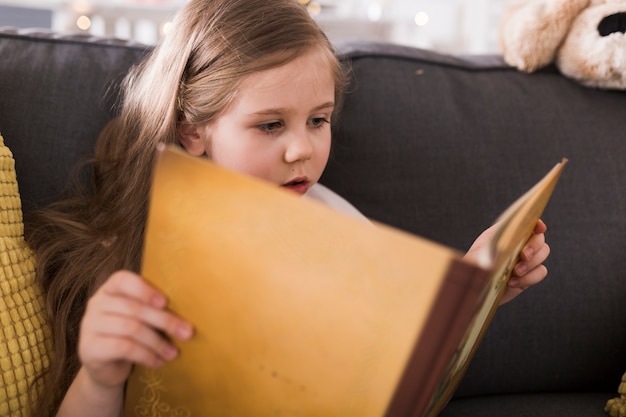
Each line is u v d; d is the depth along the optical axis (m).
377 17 2.67
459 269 0.48
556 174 0.65
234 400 0.59
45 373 0.81
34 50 0.98
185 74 0.87
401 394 0.53
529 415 0.91
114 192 0.91
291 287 0.53
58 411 0.74
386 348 0.52
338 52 1.05
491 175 1.02
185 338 0.57
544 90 1.08
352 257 0.51
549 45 1.08
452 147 1.03
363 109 1.02
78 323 0.86
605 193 1.02
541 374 1.00
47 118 0.94
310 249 0.52
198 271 0.56
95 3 2.29
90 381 0.69
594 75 1.06
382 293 0.51
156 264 0.58
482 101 1.06
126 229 0.88
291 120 0.82
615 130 1.05
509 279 0.81
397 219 1.00
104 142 0.93
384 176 1.01
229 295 0.56
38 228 0.89
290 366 0.56
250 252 0.54
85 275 0.86
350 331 0.53
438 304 0.49
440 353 0.51
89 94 0.96
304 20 0.85
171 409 0.63
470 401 0.98
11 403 0.75
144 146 0.90
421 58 1.08
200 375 0.60
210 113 0.84
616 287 1.00
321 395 0.55
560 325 0.99
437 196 1.01
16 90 0.94
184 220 0.55
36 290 0.84
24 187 0.92
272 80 0.80
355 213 0.95
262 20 0.84
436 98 1.05
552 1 1.07
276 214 0.52
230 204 0.54
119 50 1.01
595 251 1.00
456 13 3.24
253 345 0.56
